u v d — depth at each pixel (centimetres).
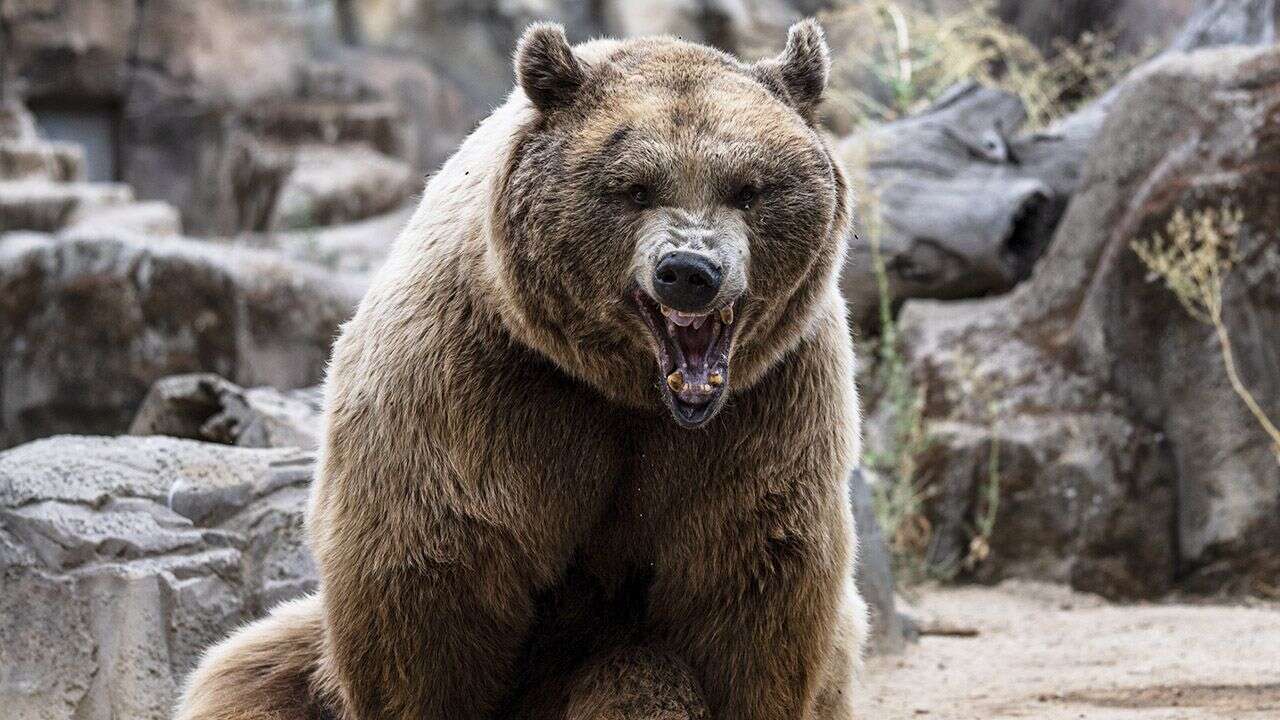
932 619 1396
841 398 747
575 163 679
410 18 4206
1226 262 1523
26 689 945
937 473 1627
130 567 959
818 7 3922
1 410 2166
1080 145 1888
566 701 754
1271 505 1493
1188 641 1252
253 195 3788
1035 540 1583
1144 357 1583
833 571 739
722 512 720
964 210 1811
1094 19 2630
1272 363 1510
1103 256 1652
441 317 714
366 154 3888
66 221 2995
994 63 2575
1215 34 2055
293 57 4075
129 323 2139
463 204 738
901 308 1845
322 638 798
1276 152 1535
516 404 704
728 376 677
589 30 4081
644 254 661
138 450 1026
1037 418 1616
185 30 3972
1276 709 966
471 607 714
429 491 704
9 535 961
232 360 2155
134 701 943
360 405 729
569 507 721
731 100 691
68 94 3903
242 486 1023
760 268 687
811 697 747
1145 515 1551
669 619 746
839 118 2328
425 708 726
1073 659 1199
